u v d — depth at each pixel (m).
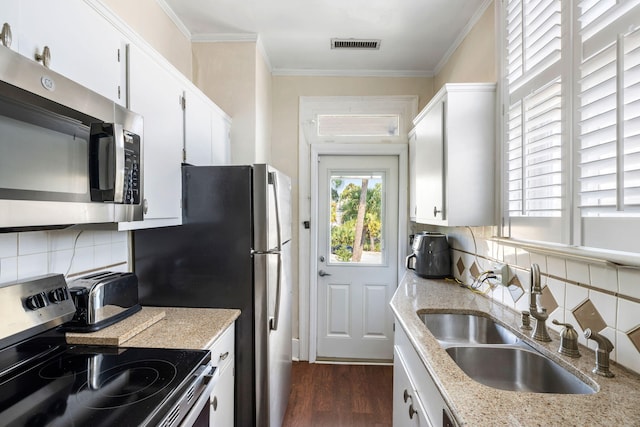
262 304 1.69
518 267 1.58
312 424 2.12
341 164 3.09
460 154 1.77
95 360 1.14
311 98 3.01
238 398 1.70
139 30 1.78
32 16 0.90
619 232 0.98
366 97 3.01
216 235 1.71
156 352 1.20
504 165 1.69
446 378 0.97
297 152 3.02
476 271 2.01
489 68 1.92
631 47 0.94
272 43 2.53
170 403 0.92
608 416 0.79
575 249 1.14
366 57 2.75
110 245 1.59
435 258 2.32
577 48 1.16
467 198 1.77
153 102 1.45
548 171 1.33
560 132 1.24
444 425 0.95
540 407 0.83
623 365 1.01
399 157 3.03
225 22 2.25
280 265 1.82
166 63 1.54
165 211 1.54
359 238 3.09
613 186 1.00
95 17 1.13
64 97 0.89
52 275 1.19
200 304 1.71
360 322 3.08
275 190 1.76
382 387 2.59
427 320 1.67
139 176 1.20
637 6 0.92
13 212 0.76
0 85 0.73
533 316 1.27
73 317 1.26
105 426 0.79
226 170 1.70
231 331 1.61
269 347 1.71
